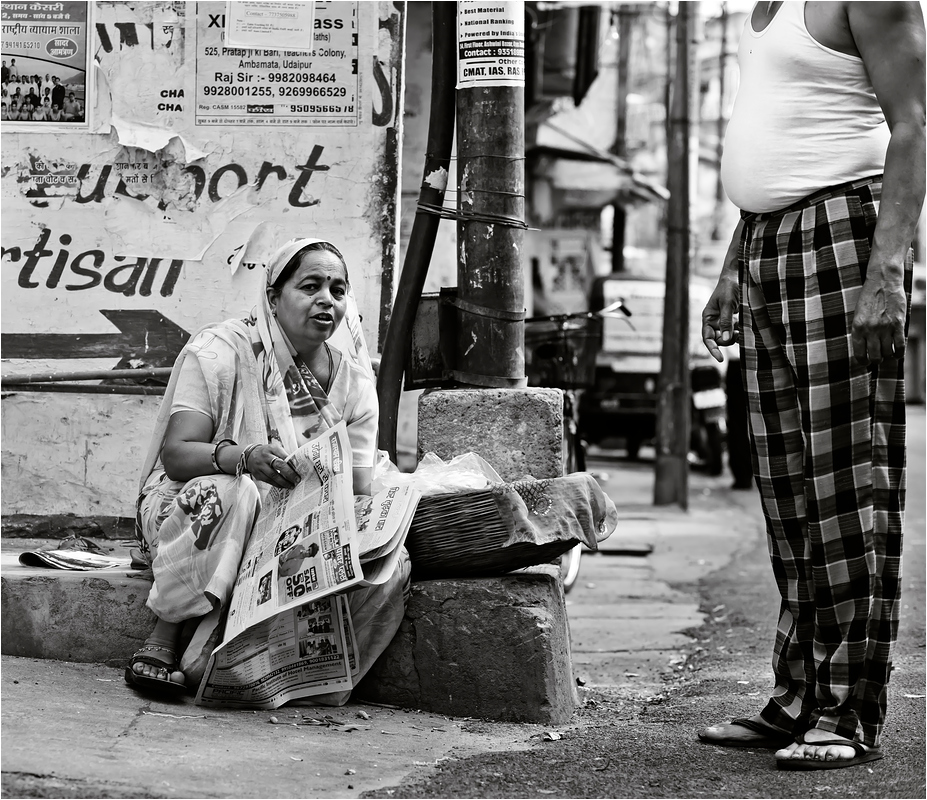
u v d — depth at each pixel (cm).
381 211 468
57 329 477
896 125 286
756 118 308
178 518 330
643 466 1476
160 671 331
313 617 341
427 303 429
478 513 347
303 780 268
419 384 432
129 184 475
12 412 475
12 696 314
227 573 328
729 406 1229
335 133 469
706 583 693
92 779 250
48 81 475
